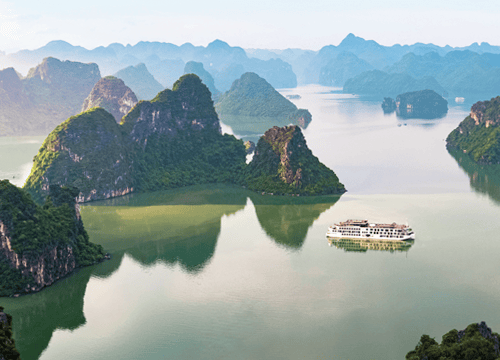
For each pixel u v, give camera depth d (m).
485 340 119.81
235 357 150.88
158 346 157.88
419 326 165.62
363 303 181.50
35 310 183.00
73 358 154.00
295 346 155.75
